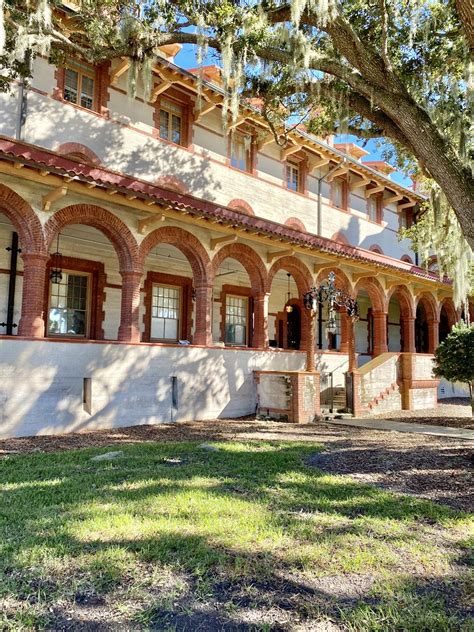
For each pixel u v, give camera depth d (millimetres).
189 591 3416
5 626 2932
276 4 9430
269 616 3154
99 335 15258
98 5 9984
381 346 19984
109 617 3076
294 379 13672
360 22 9688
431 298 23297
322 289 15539
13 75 9930
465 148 9766
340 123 10812
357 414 15453
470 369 13148
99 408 11148
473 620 3145
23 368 9984
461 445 9297
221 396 13875
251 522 4680
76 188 10586
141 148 15820
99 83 15055
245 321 20078
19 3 9289
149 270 16828
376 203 25625
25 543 4047
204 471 6766
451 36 9508
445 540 4492
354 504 5441
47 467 6949
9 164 9422
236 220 13555
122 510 4930
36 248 10453
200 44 9469
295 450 8547
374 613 3182
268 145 20062
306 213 21422
